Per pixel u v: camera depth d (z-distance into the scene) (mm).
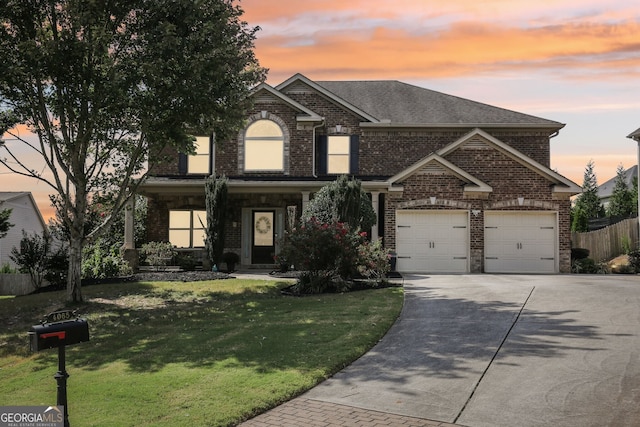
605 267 20719
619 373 6727
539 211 20688
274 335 9094
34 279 18766
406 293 13469
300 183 21250
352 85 27781
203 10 13188
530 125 23594
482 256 20484
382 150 23641
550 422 5391
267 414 5762
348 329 9328
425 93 26875
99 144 14883
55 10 12977
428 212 20703
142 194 22203
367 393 6363
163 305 13047
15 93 12789
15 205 32969
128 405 5957
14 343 10148
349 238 14469
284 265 18781
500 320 9906
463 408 5820
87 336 4988
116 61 13352
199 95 12695
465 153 21016
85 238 14102
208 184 20891
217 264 20719
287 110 22734
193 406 5867
